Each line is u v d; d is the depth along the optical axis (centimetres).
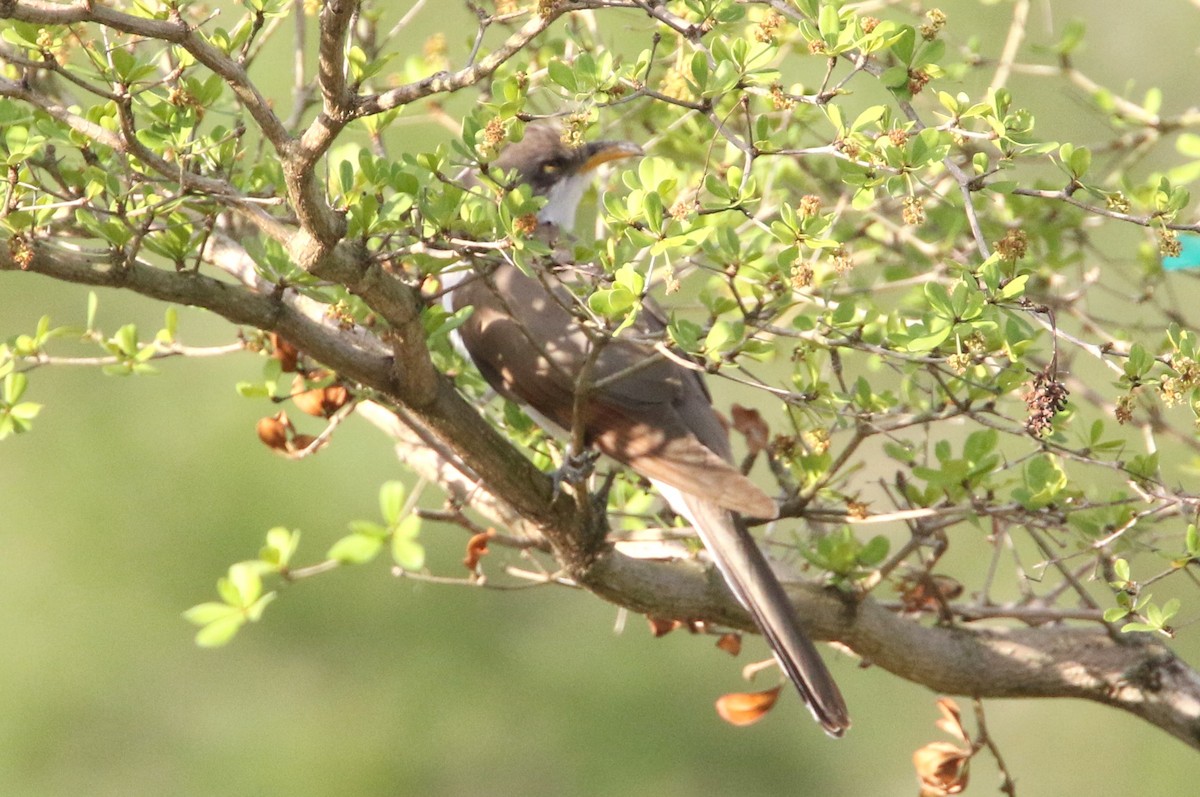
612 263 716
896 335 702
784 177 1068
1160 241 688
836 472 830
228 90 910
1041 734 1902
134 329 880
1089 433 840
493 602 1891
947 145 697
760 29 714
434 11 1616
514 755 1830
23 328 1894
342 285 738
